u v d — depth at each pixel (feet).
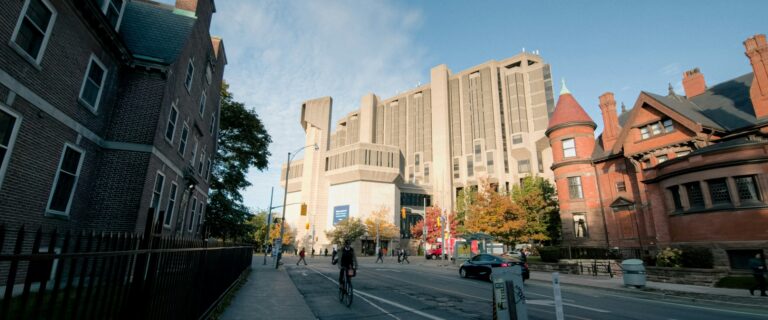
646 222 85.35
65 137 38.17
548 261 89.10
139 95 48.21
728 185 60.49
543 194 151.12
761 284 43.19
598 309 35.65
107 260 10.65
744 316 33.37
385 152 274.77
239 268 51.26
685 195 66.74
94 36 41.73
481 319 29.71
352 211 262.47
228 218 103.50
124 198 44.34
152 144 47.01
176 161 58.80
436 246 200.03
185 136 63.62
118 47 45.21
